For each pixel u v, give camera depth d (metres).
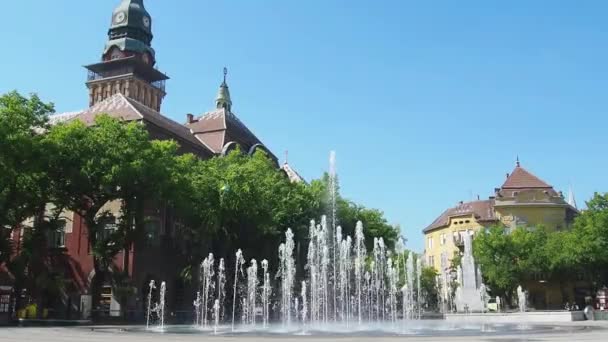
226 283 52.28
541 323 36.97
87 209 45.31
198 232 49.78
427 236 115.25
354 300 53.22
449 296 88.81
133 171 41.53
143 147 43.72
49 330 29.66
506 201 88.06
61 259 52.78
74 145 42.19
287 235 52.66
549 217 86.56
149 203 52.50
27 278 45.28
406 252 82.75
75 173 41.44
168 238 54.94
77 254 52.59
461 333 25.28
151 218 49.44
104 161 41.34
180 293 55.03
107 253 44.84
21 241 48.59
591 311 42.97
